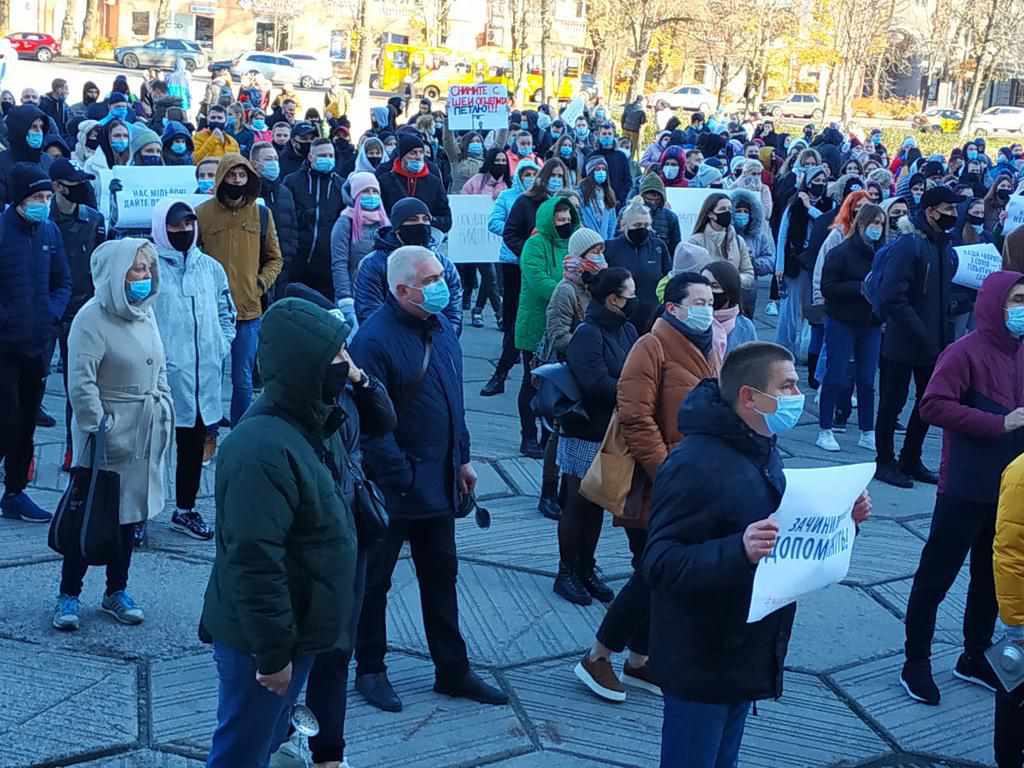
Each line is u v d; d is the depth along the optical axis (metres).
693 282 5.33
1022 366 5.37
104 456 5.56
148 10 62.31
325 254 9.88
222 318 7.18
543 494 7.76
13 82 34.56
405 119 32.44
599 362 6.09
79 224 8.23
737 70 54.34
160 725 4.89
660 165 15.79
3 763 4.52
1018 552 4.20
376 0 56.41
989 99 66.00
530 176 11.10
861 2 51.34
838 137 24.48
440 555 5.20
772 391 3.63
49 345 7.10
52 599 6.03
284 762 3.99
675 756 3.85
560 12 60.69
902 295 8.75
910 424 9.11
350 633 4.18
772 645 3.80
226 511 3.52
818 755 5.06
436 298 4.94
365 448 4.91
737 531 3.66
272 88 48.72
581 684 5.52
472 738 4.97
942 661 6.05
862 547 7.70
